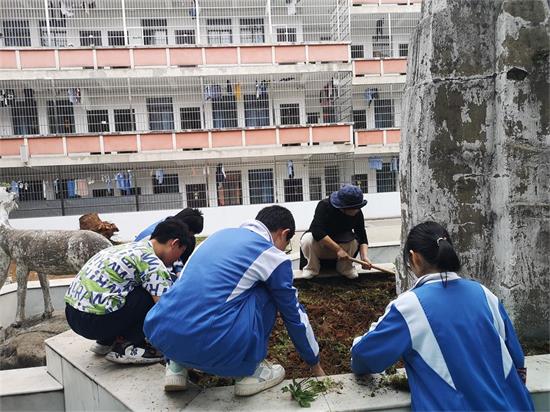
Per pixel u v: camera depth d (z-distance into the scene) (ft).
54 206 53.72
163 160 56.80
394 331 6.09
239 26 63.16
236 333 6.40
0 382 9.64
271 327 7.25
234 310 6.51
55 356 9.56
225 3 60.54
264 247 6.88
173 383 7.01
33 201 53.36
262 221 7.48
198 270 6.71
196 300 6.47
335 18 64.23
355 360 6.77
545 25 8.54
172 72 56.13
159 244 8.73
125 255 8.20
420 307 5.98
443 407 5.59
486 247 9.14
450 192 9.11
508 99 8.52
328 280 14.23
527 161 8.59
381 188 64.69
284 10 63.26
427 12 9.27
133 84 57.67
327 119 63.00
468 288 6.19
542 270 8.68
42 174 56.85
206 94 58.90
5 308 18.35
